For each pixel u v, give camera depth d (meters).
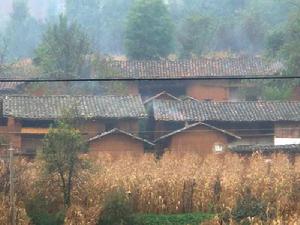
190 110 73.50
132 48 108.50
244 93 91.81
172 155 60.50
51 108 69.94
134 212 46.62
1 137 62.84
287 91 85.44
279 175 50.22
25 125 69.56
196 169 52.97
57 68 92.31
